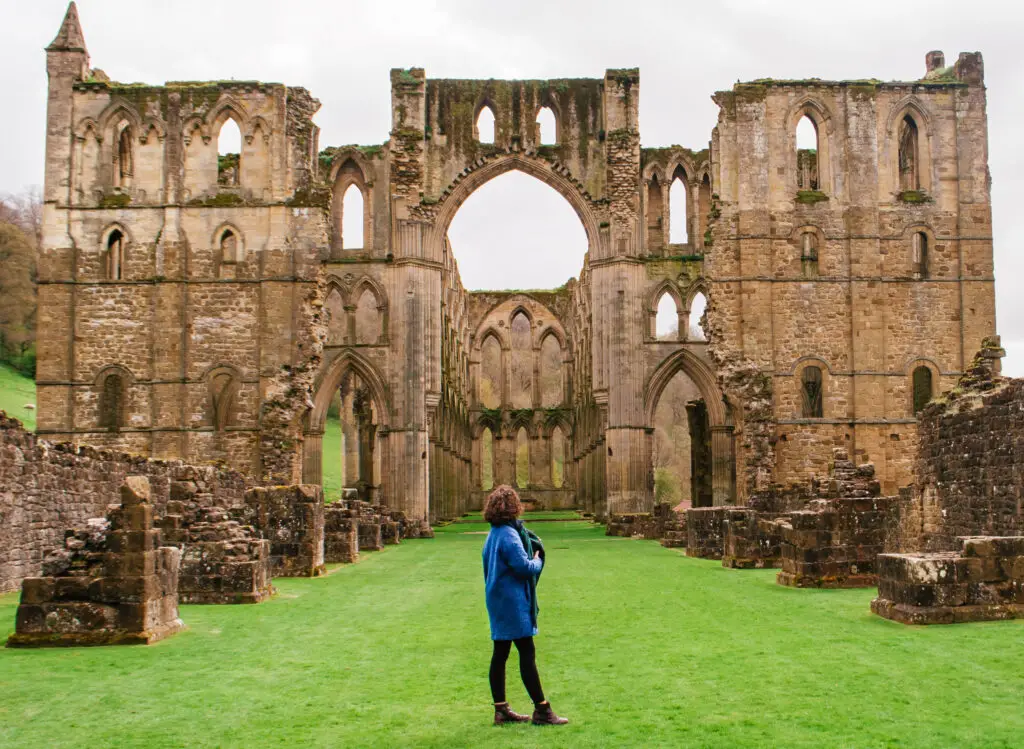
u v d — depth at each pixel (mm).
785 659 11844
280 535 24094
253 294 44125
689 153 52125
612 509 49125
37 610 13500
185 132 44750
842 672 10969
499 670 9281
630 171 50406
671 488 97000
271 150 44656
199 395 43750
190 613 17047
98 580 13625
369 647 13367
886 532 20156
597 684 10758
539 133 51469
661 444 105375
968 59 46281
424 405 48938
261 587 19047
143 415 43781
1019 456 20734
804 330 45188
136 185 44594
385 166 50250
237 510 23891
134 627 13609
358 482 59406
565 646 13211
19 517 20719
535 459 86250
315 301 44094
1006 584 14141
